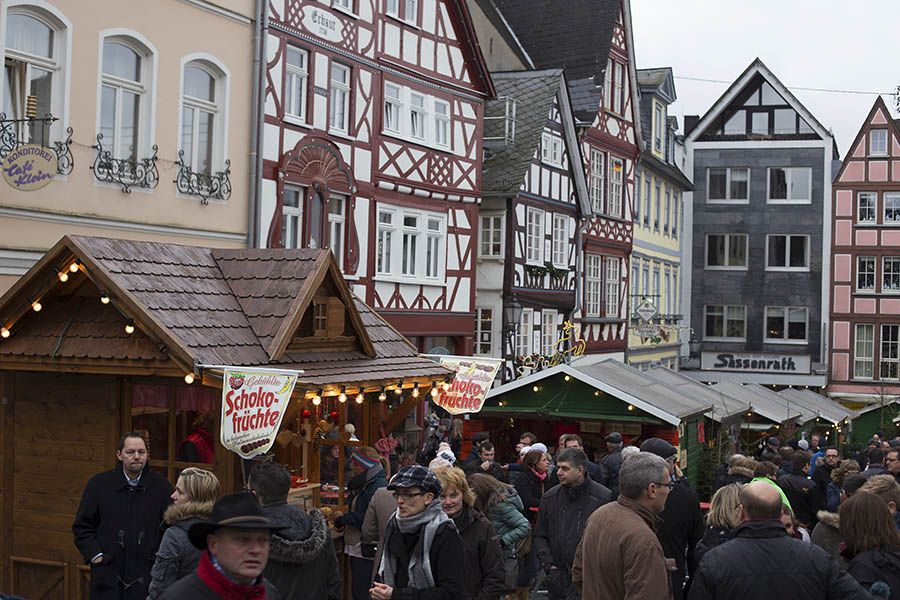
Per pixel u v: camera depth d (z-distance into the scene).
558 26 36.91
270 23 20.38
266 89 20.31
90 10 16.31
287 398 9.03
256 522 4.33
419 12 25.52
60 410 9.94
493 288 29.70
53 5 15.62
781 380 48.84
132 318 9.45
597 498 9.15
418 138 25.61
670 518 8.77
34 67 15.54
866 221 48.34
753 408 24.27
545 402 19.45
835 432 30.42
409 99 25.12
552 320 32.91
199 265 10.79
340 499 11.38
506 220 29.66
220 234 19.17
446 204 26.72
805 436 27.88
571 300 33.59
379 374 11.18
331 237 22.77
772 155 49.44
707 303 50.22
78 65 16.11
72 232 16.02
